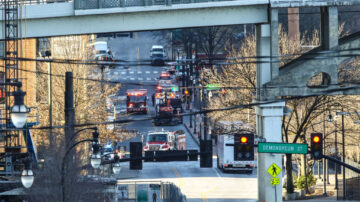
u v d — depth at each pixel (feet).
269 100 369.30
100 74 624.18
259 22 366.02
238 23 365.81
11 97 444.14
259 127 385.50
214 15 363.56
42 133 439.63
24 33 358.84
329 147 493.77
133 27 359.66
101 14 356.18
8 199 315.78
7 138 390.63
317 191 490.49
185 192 471.62
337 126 500.33
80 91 511.81
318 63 364.79
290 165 456.45
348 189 474.08
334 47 360.07
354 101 448.24
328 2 356.18
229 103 490.49
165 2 355.56
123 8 353.72
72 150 317.42
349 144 487.61
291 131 459.32
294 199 453.17
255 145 268.00
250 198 446.60
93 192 332.39
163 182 464.24
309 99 449.06
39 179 310.24
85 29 358.23
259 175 398.42
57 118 498.69
